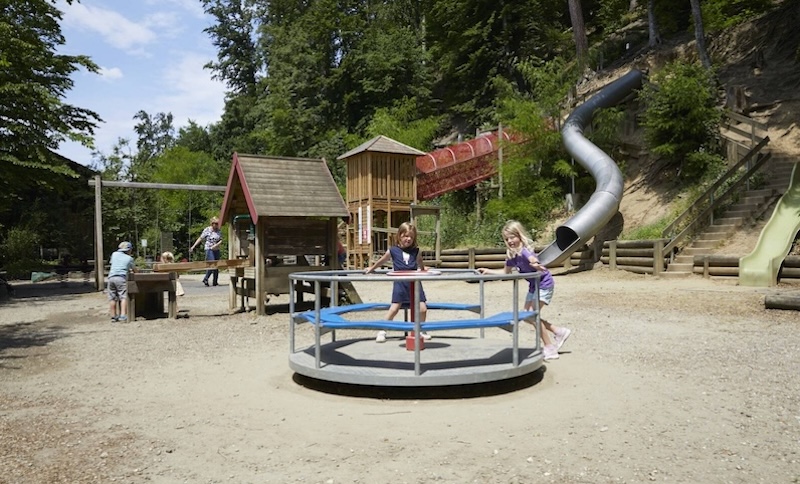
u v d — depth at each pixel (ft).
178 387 20.22
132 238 113.39
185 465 13.11
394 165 77.20
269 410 17.26
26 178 68.69
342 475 12.42
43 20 69.41
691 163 68.13
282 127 144.87
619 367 22.47
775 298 35.60
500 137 84.58
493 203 80.79
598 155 70.79
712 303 39.06
